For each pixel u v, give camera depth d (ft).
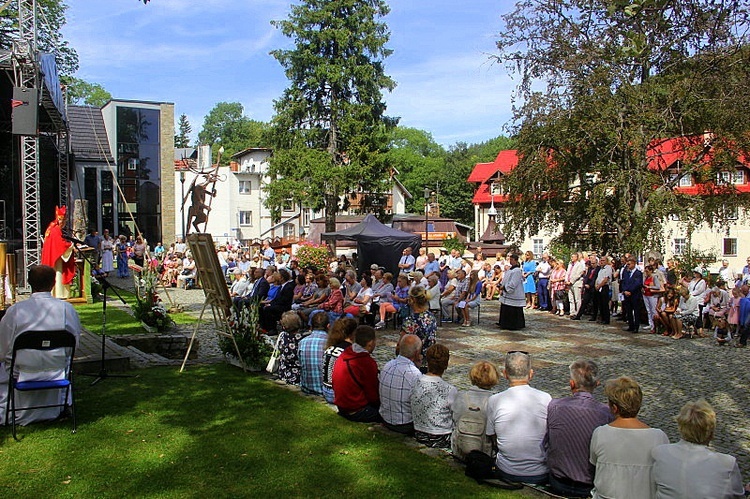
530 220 76.54
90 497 14.03
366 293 43.91
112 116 120.57
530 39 71.46
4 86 73.97
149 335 34.17
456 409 16.72
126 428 18.97
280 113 118.83
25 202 56.59
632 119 65.46
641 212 66.08
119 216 121.60
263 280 44.37
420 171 252.01
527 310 61.41
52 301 19.42
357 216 140.77
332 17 116.06
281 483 15.03
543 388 28.25
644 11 20.06
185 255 79.51
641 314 50.29
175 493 14.34
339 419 20.40
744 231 133.18
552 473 14.87
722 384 29.37
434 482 15.28
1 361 18.80
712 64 25.16
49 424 19.24
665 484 11.78
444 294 49.67
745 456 19.60
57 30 111.55
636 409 13.00
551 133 71.31
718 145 66.64
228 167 182.91
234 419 20.17
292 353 25.46
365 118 117.50
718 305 42.52
